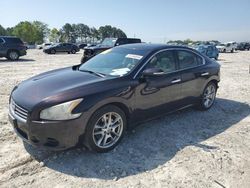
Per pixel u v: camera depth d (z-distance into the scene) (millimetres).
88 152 4125
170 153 4250
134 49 5152
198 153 4270
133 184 3436
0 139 4473
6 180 3406
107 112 4016
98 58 5324
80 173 3613
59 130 3586
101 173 3635
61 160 3893
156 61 4906
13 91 4285
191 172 3744
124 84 4234
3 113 5750
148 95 4621
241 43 55031
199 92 5930
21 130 3777
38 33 108062
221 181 3570
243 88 9383
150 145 4473
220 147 4508
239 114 6355
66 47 34688
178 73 5262
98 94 3879
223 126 5500
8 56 19891
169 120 5625
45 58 23766
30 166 3721
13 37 20016
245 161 4086
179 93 5312
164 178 3586
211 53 23359
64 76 4469
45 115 3562
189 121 5637
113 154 4117
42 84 4121
